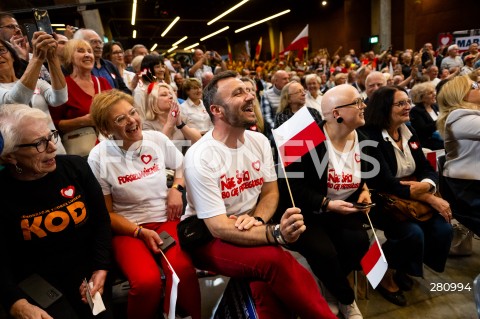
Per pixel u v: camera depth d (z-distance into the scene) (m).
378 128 2.05
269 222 1.61
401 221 1.90
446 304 1.88
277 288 1.22
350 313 1.69
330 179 1.78
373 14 14.00
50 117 1.98
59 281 1.36
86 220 1.42
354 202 1.88
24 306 1.17
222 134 1.42
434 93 3.39
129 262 1.46
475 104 2.08
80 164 1.45
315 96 4.02
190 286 1.45
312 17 19.45
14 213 1.24
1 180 1.25
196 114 3.18
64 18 8.47
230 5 19.14
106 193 1.65
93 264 1.43
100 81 2.35
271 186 1.56
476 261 2.28
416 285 2.07
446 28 12.89
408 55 7.91
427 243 1.95
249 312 1.29
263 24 25.48
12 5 5.71
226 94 1.33
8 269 1.24
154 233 1.56
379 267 1.33
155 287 1.41
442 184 2.24
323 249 1.58
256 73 11.01
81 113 2.15
